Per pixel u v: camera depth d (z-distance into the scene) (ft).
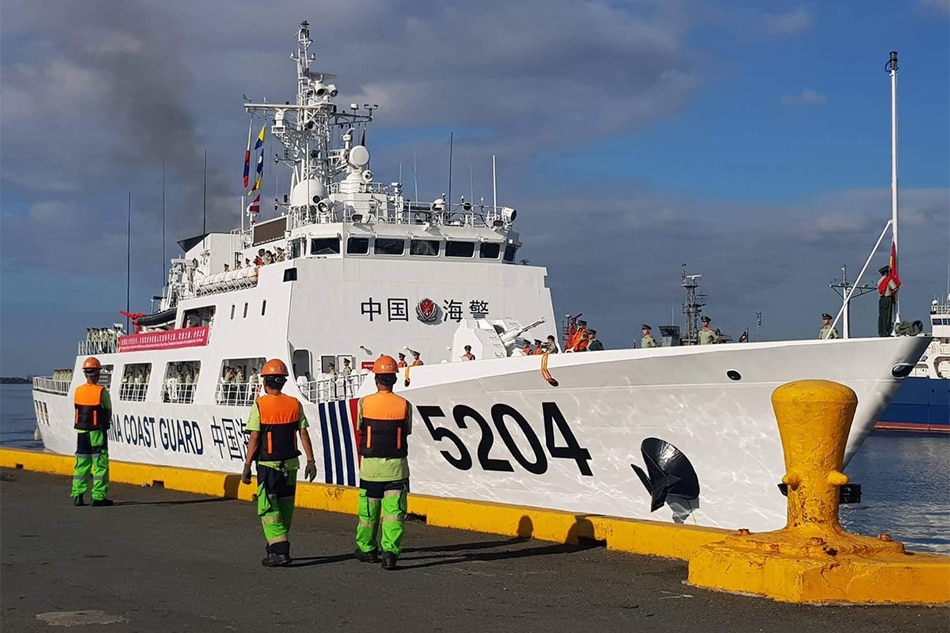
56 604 31.09
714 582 33.04
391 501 37.40
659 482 52.31
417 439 62.49
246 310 83.66
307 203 84.07
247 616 29.45
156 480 68.28
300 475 73.51
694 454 51.26
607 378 51.57
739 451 49.85
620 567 37.47
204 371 88.99
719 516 51.52
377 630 27.91
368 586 33.86
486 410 57.52
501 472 59.16
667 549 39.55
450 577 35.53
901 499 111.86
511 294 83.66
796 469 33.65
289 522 38.96
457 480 61.72
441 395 59.06
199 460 89.66
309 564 38.17
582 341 61.57
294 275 78.28
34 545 43.01
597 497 55.42
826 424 33.06
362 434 37.96
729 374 48.39
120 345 108.88
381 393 38.06
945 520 97.60
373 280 79.97
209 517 52.65
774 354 47.09
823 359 46.91
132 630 27.86
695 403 50.08
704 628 28.04
